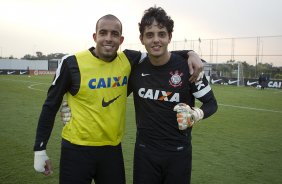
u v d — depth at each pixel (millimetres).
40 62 58719
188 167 2736
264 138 7316
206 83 2721
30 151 5809
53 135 7227
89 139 2703
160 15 2547
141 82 2717
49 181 4426
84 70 2666
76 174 2725
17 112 10570
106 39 2621
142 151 2732
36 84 25641
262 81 27062
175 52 2834
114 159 2811
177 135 2676
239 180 4590
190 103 2768
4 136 6988
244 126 8844
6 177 4523
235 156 5762
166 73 2652
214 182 4492
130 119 9680
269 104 14836
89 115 2689
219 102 15539
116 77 2732
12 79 33469
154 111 2656
